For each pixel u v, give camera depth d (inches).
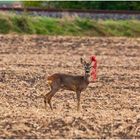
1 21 6151.6
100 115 2449.6
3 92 2997.0
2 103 2714.1
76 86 2610.7
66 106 2711.6
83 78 2615.7
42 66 4035.4
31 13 6624.0
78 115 2422.5
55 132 2155.5
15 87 3166.8
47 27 6309.1
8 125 2225.6
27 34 6028.5
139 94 3097.9
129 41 5669.3
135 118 2417.6
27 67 3959.2
